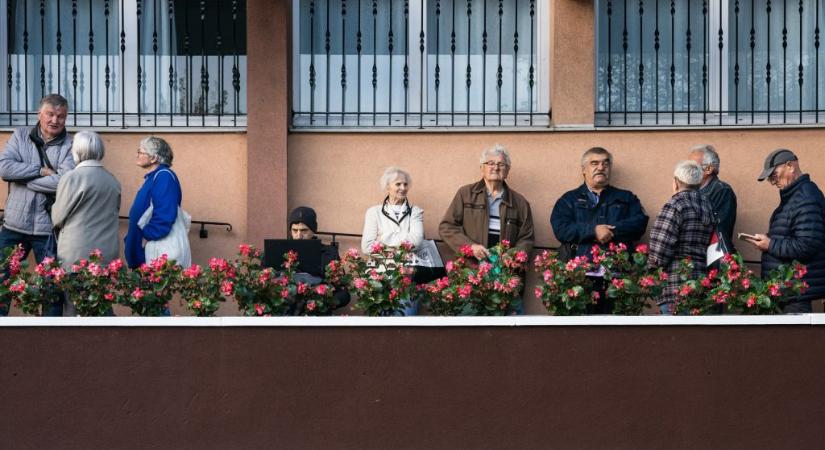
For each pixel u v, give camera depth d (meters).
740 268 8.55
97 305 8.45
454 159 10.90
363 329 8.34
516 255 8.68
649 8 11.19
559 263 8.59
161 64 11.15
